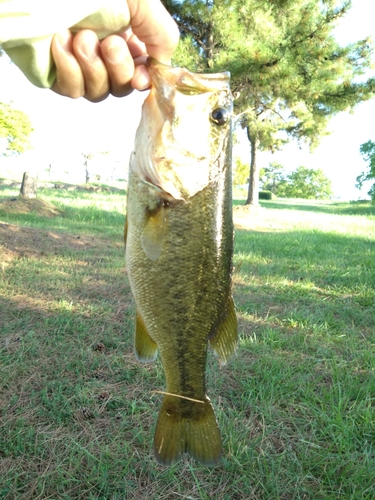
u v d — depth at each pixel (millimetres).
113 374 634
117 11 250
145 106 308
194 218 317
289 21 2430
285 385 613
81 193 4512
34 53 240
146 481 449
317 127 3607
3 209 2143
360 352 748
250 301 1014
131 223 318
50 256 1295
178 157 308
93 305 887
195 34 2875
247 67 2193
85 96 281
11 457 465
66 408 542
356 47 2861
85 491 429
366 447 499
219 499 430
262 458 480
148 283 317
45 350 680
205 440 343
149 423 532
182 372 337
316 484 454
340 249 1838
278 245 1829
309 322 885
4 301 868
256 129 3238
